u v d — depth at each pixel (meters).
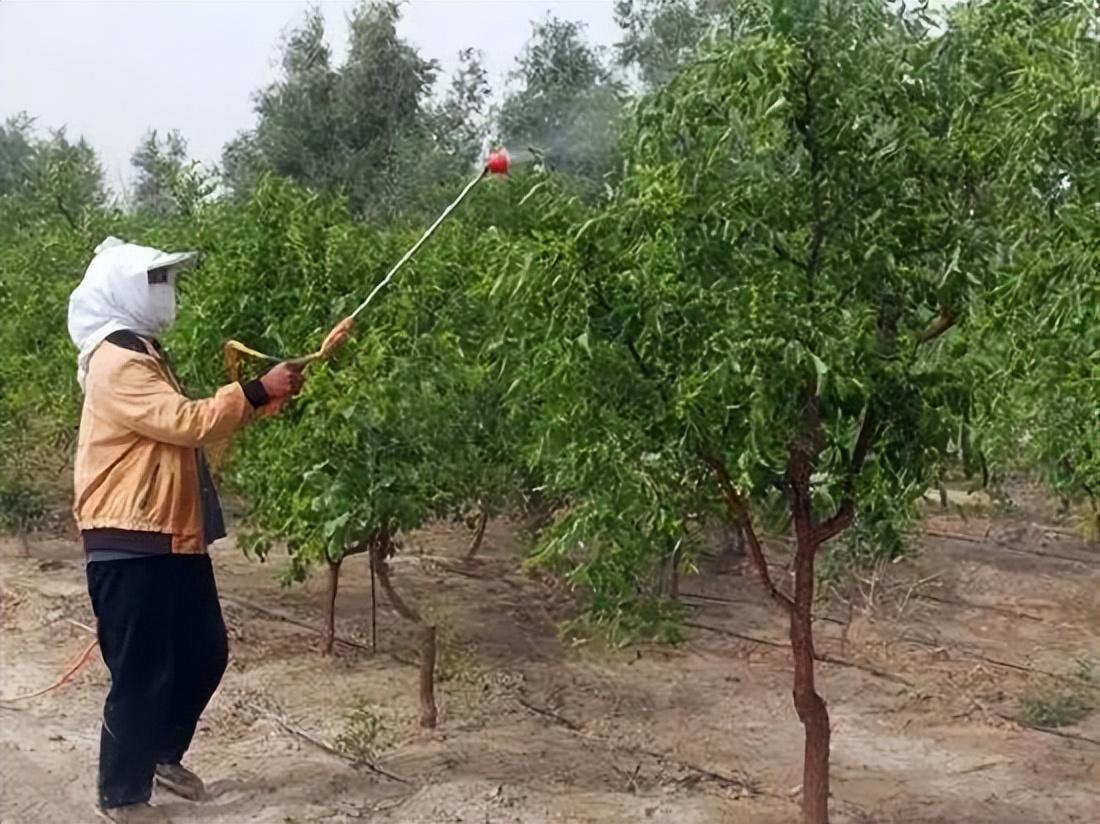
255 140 20.67
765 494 4.96
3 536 11.22
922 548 10.26
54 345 9.98
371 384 5.76
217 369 7.17
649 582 5.74
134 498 5.37
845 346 4.18
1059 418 5.18
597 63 14.37
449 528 11.77
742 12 4.37
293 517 6.18
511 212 8.27
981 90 4.67
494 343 5.27
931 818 5.71
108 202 15.08
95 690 7.37
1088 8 4.51
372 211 17.86
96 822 5.58
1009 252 4.61
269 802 5.75
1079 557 10.43
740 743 6.62
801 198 4.40
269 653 8.05
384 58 20.28
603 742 6.61
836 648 8.23
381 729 6.56
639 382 4.39
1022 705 7.19
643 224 4.34
